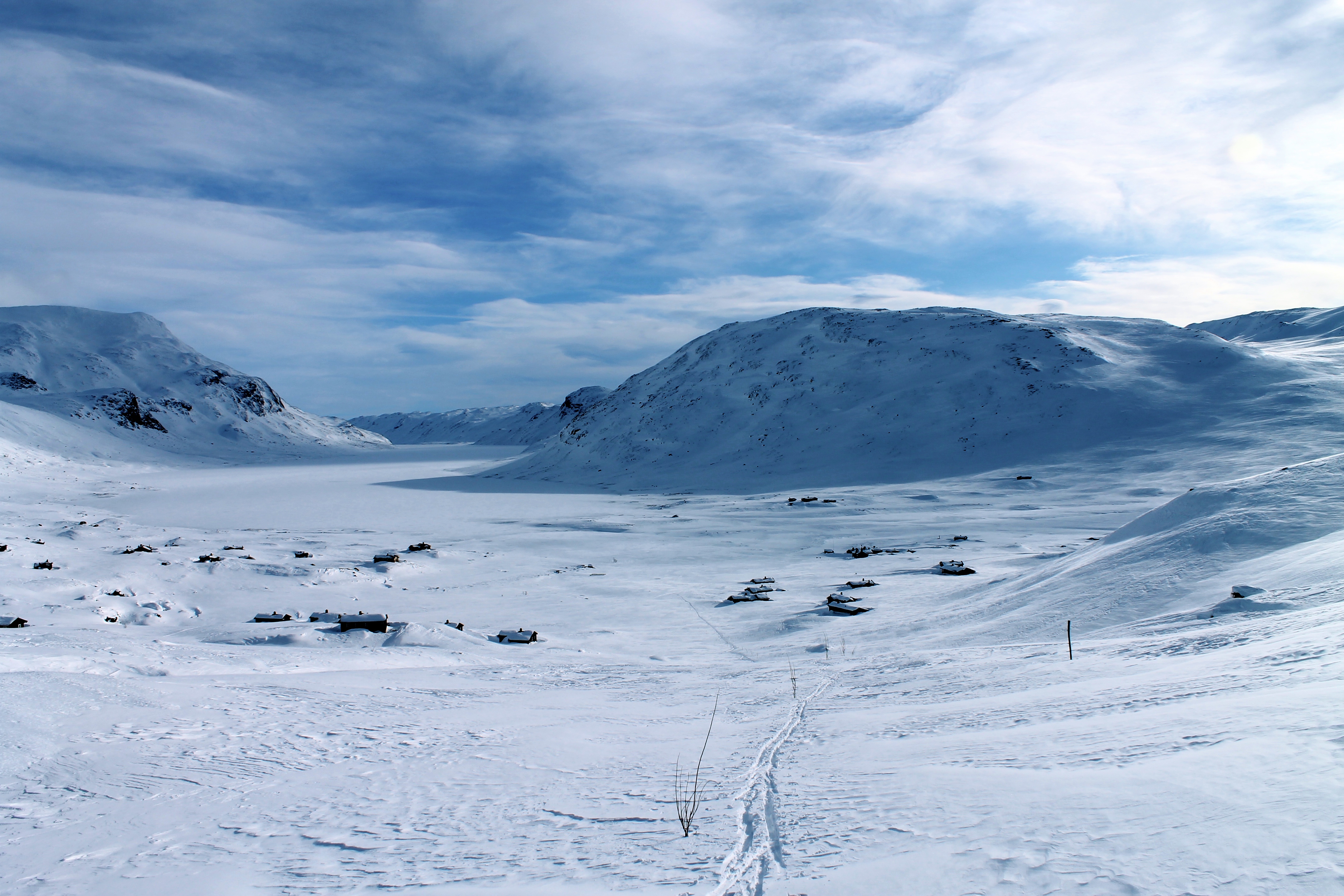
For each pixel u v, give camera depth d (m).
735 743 9.90
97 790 8.55
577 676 22.36
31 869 6.06
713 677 20.47
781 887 4.23
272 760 9.99
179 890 5.41
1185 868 3.34
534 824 6.56
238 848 6.44
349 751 10.60
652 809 6.66
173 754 10.23
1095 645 15.91
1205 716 6.32
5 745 10.23
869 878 4.07
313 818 7.32
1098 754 5.96
